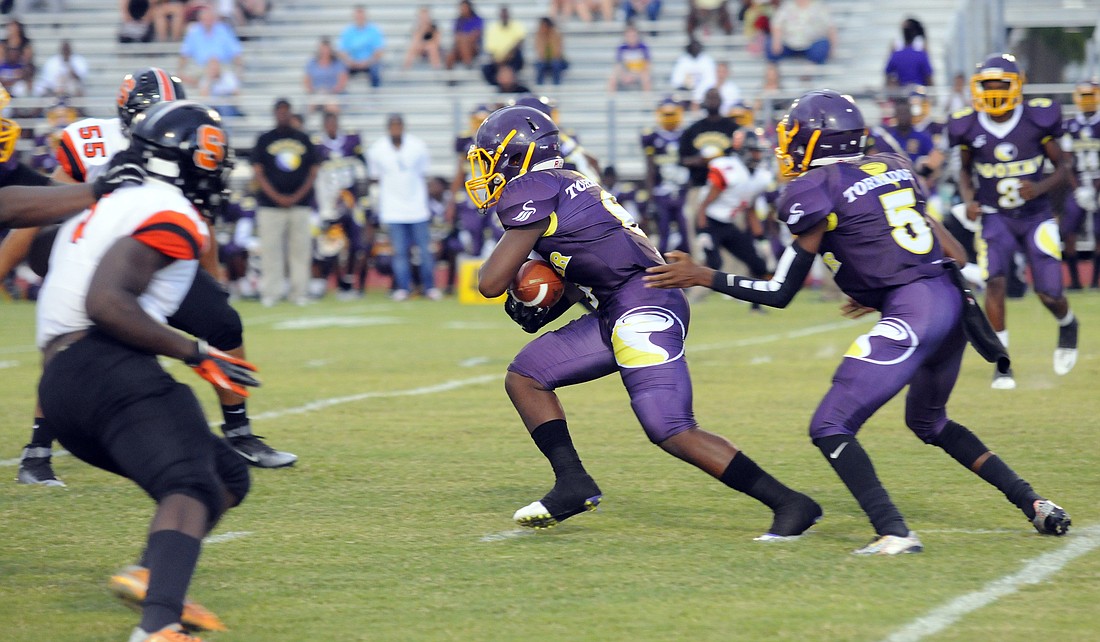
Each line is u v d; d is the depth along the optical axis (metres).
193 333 19.67
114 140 19.33
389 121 53.50
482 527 17.31
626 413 26.62
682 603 13.67
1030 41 66.62
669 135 52.78
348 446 23.12
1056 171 29.50
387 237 58.47
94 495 19.36
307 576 14.94
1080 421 24.23
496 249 16.44
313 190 53.44
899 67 60.97
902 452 21.81
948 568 14.80
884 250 15.80
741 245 45.12
